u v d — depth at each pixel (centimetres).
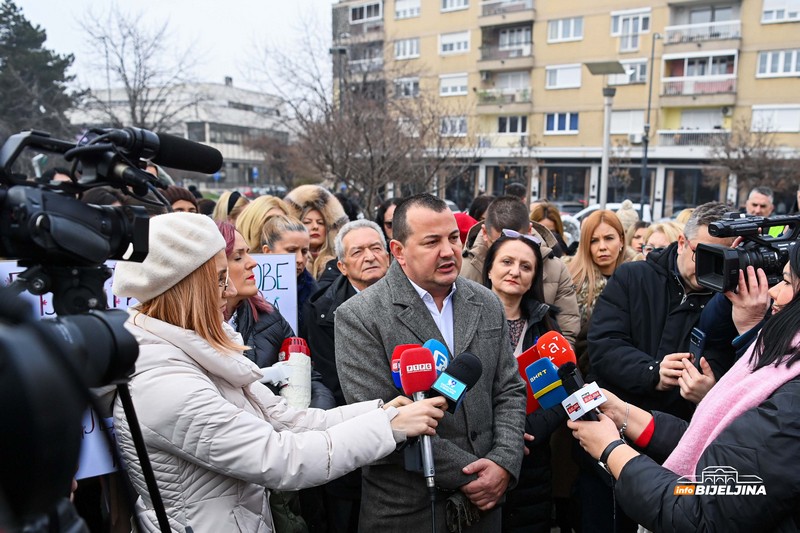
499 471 225
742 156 2402
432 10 3391
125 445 164
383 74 1555
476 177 3275
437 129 1227
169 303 174
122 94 2117
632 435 212
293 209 458
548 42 3152
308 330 318
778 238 202
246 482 178
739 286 198
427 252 231
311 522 282
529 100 3195
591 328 299
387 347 230
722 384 170
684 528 144
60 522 76
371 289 247
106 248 105
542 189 3275
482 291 257
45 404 71
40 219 96
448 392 199
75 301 104
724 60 2823
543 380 222
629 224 629
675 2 2828
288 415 206
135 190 118
